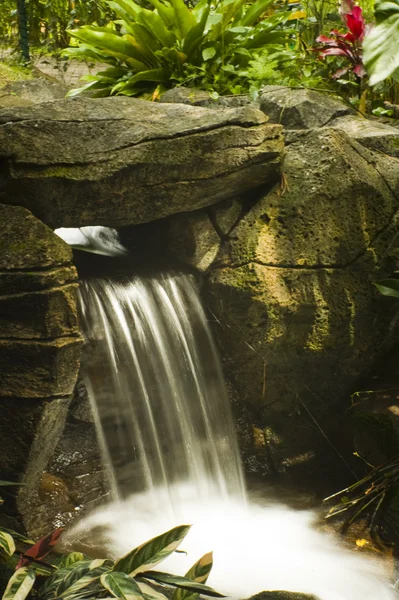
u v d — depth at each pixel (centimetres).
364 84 589
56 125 384
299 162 479
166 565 404
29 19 815
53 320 375
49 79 746
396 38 262
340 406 507
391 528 432
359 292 486
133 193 416
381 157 504
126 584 253
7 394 383
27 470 391
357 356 497
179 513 450
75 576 269
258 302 469
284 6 744
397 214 495
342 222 476
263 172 463
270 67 577
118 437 436
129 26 571
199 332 475
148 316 444
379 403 473
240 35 606
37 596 278
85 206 405
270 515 459
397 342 509
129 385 432
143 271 466
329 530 445
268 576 400
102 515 429
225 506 467
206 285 479
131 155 402
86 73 810
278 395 496
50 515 410
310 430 509
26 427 384
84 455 433
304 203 472
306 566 410
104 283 438
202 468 469
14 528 395
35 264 371
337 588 392
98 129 397
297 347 484
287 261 472
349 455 504
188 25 575
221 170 439
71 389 392
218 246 475
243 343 480
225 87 577
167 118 422
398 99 686
